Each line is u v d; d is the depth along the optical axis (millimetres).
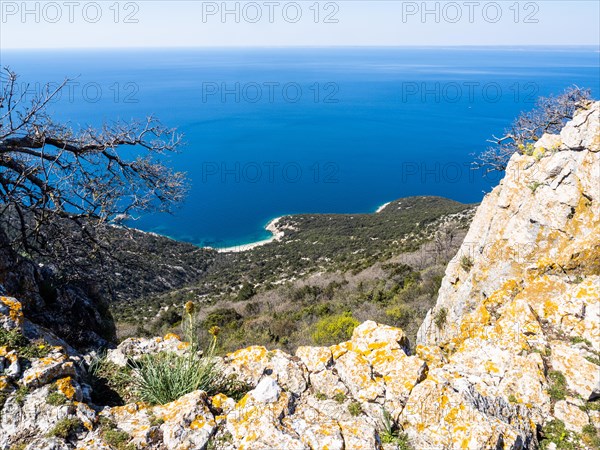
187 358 6211
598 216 10656
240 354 6652
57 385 5121
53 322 9273
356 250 64812
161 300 45562
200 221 102125
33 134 9750
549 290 8914
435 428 4977
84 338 9594
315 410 5273
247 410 5035
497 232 13516
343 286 35000
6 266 8898
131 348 7480
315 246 73562
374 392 5570
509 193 13461
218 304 42906
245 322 28109
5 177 9344
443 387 5418
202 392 5363
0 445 4383
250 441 4609
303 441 4609
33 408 4805
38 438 4469
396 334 6621
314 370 6113
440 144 170250
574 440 5551
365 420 4992
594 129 11250
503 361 6898
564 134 12242
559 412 5938
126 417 5074
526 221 12312
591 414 5867
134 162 11453
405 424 5129
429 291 23797
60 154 9406
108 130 11102
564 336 7477
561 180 11711
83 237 10320
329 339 19406
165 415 5035
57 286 10359
